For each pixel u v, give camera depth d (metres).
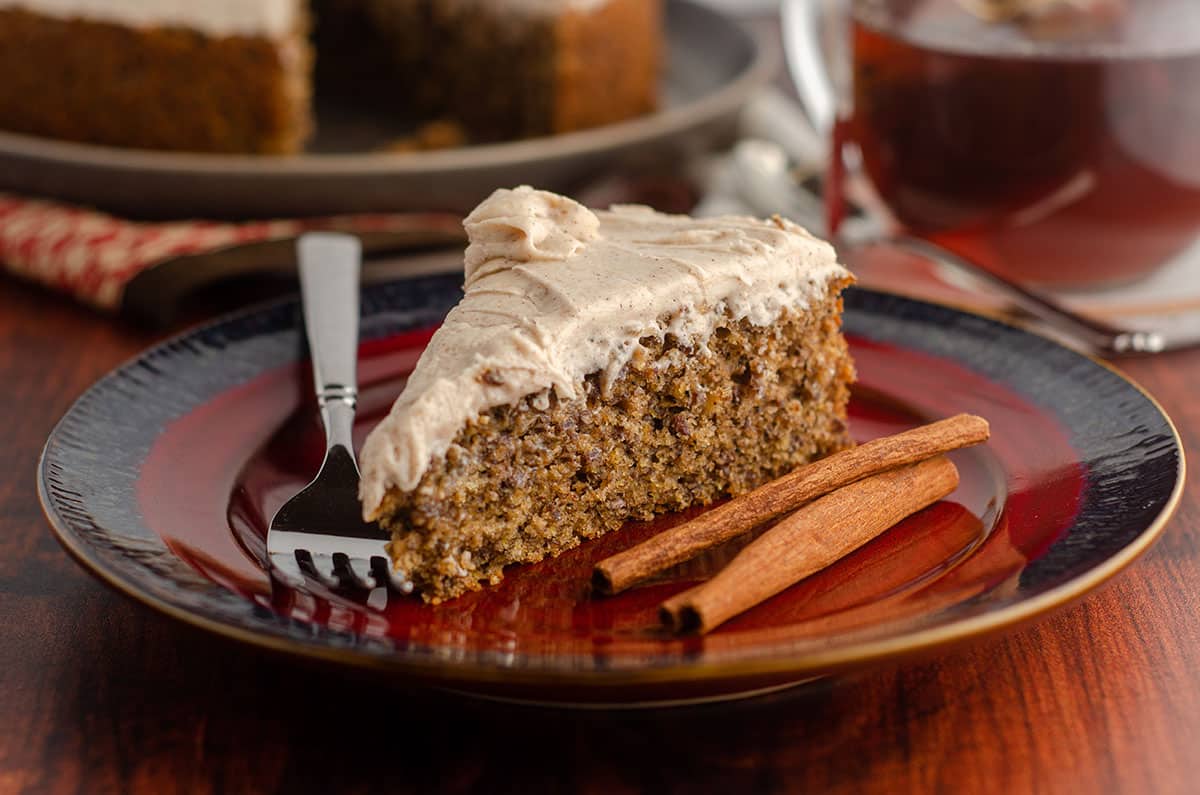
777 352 0.59
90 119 0.83
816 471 0.56
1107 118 0.65
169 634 0.54
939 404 0.60
